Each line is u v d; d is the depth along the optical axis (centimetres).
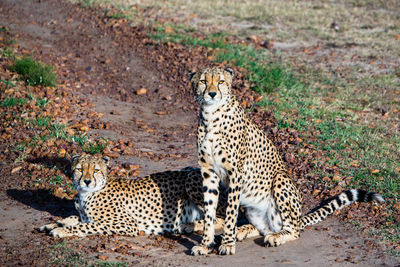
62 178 1094
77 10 2811
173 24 2570
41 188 1052
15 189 1045
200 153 845
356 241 850
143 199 900
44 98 1543
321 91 1761
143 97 1770
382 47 2247
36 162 1159
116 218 878
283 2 3153
